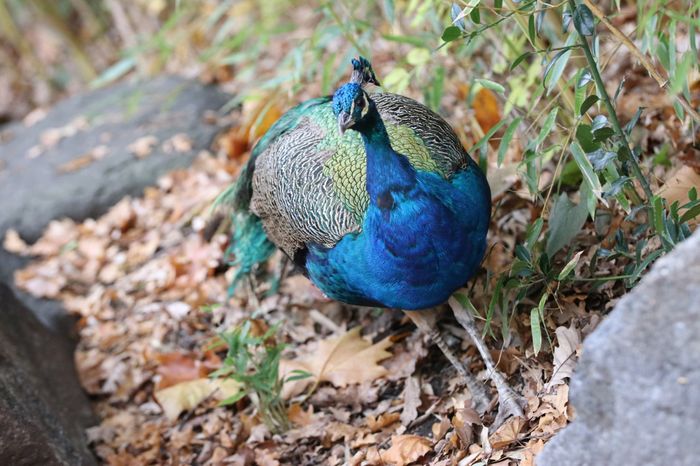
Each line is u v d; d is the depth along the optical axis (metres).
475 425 3.79
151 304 5.71
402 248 3.50
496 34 4.69
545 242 4.07
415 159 3.71
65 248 6.49
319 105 4.32
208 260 5.72
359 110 3.27
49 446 3.98
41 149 7.59
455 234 3.52
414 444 3.79
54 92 9.78
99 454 4.70
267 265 5.42
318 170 3.90
